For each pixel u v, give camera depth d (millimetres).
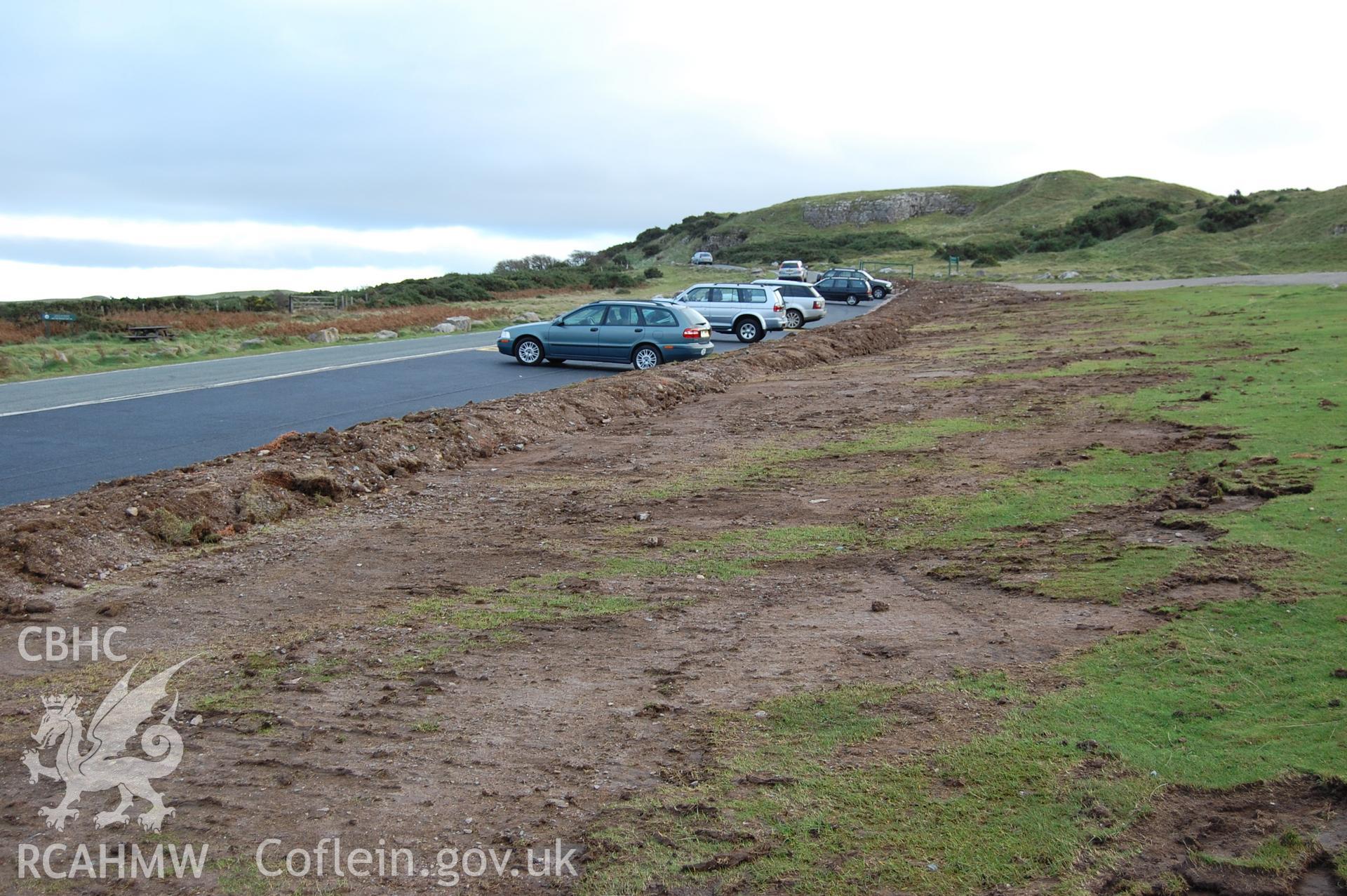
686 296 34031
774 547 8273
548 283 74750
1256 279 57844
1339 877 3311
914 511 9203
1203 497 8727
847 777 4266
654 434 14445
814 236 150375
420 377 21922
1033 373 19547
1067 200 151625
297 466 10562
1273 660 5125
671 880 3604
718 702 5168
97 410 16750
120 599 7180
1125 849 3580
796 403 17047
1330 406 12930
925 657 5664
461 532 9047
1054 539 7957
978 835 3748
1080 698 4898
